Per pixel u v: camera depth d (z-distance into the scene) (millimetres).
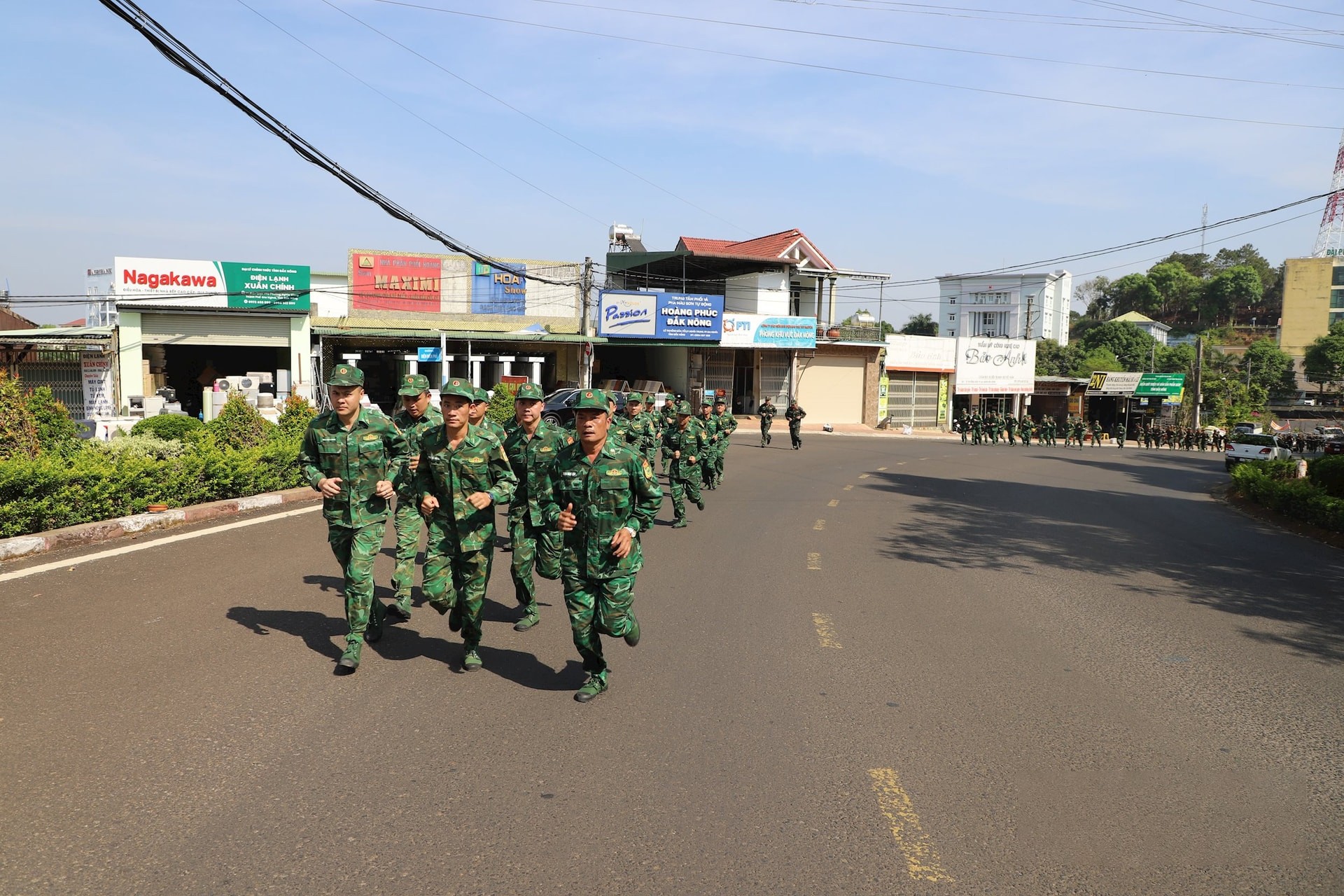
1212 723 5402
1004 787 4391
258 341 28281
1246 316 111812
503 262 35594
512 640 6555
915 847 3760
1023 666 6406
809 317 41312
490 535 5770
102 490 9672
